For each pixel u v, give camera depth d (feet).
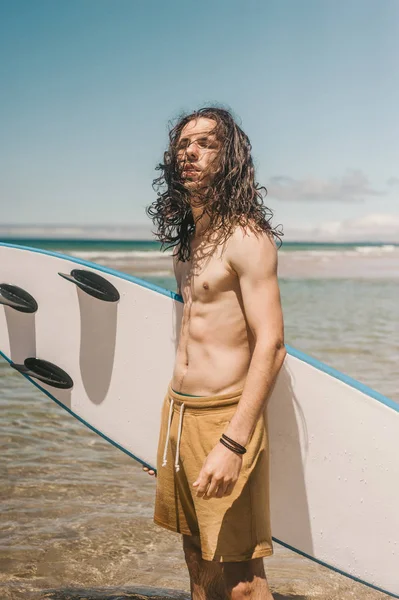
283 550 10.64
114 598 8.90
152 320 8.90
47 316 9.44
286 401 8.05
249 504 6.87
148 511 11.59
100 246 141.69
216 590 7.75
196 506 7.06
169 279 71.56
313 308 41.34
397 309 40.86
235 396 6.85
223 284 6.81
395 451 7.80
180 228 7.51
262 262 6.56
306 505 8.04
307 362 8.00
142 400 8.99
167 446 7.36
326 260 118.42
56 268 9.39
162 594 9.09
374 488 7.87
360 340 28.09
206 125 7.13
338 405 7.92
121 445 9.11
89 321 9.24
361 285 65.26
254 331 6.56
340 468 7.95
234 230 6.76
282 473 8.09
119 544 10.41
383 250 142.82
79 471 13.25
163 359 8.86
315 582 9.55
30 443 14.79
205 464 6.40
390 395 18.51
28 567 9.61
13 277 9.57
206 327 6.97
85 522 11.06
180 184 7.29
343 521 7.97
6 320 9.63
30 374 9.45
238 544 6.88
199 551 7.73
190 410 7.03
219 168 7.00
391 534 7.85
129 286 9.00
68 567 9.66
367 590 9.37
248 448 6.86
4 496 11.91
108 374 9.16
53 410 17.48
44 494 12.07
